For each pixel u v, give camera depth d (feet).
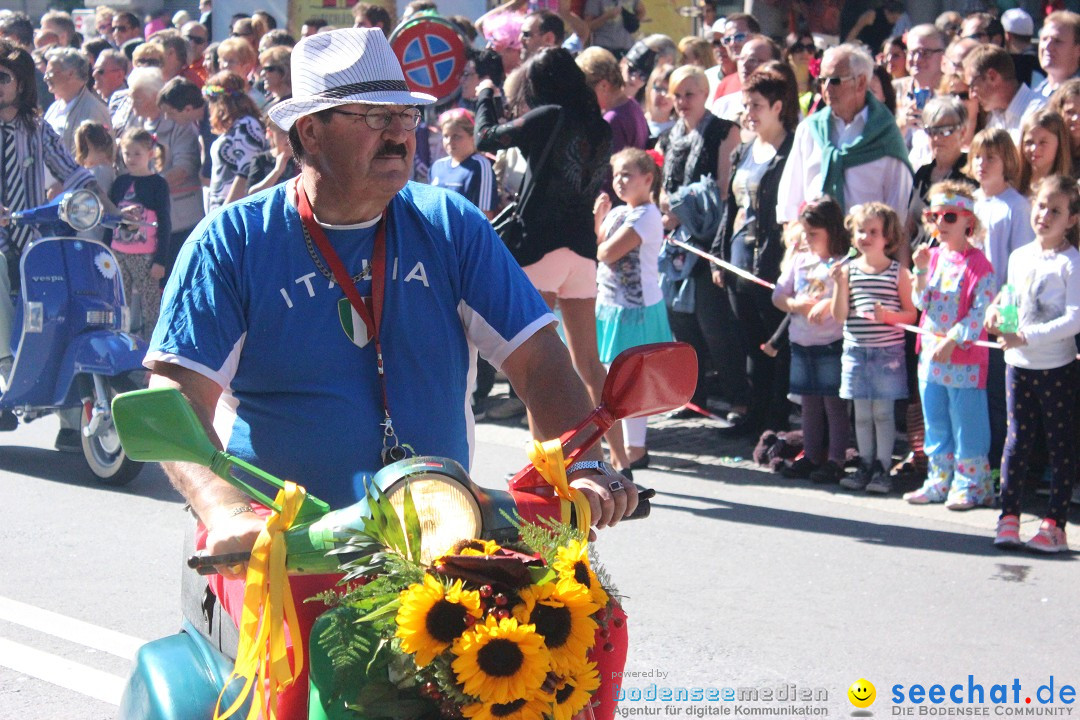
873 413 22.29
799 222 22.94
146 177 29.89
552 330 8.96
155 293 30.22
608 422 7.83
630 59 32.40
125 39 47.73
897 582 17.66
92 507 21.18
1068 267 18.42
